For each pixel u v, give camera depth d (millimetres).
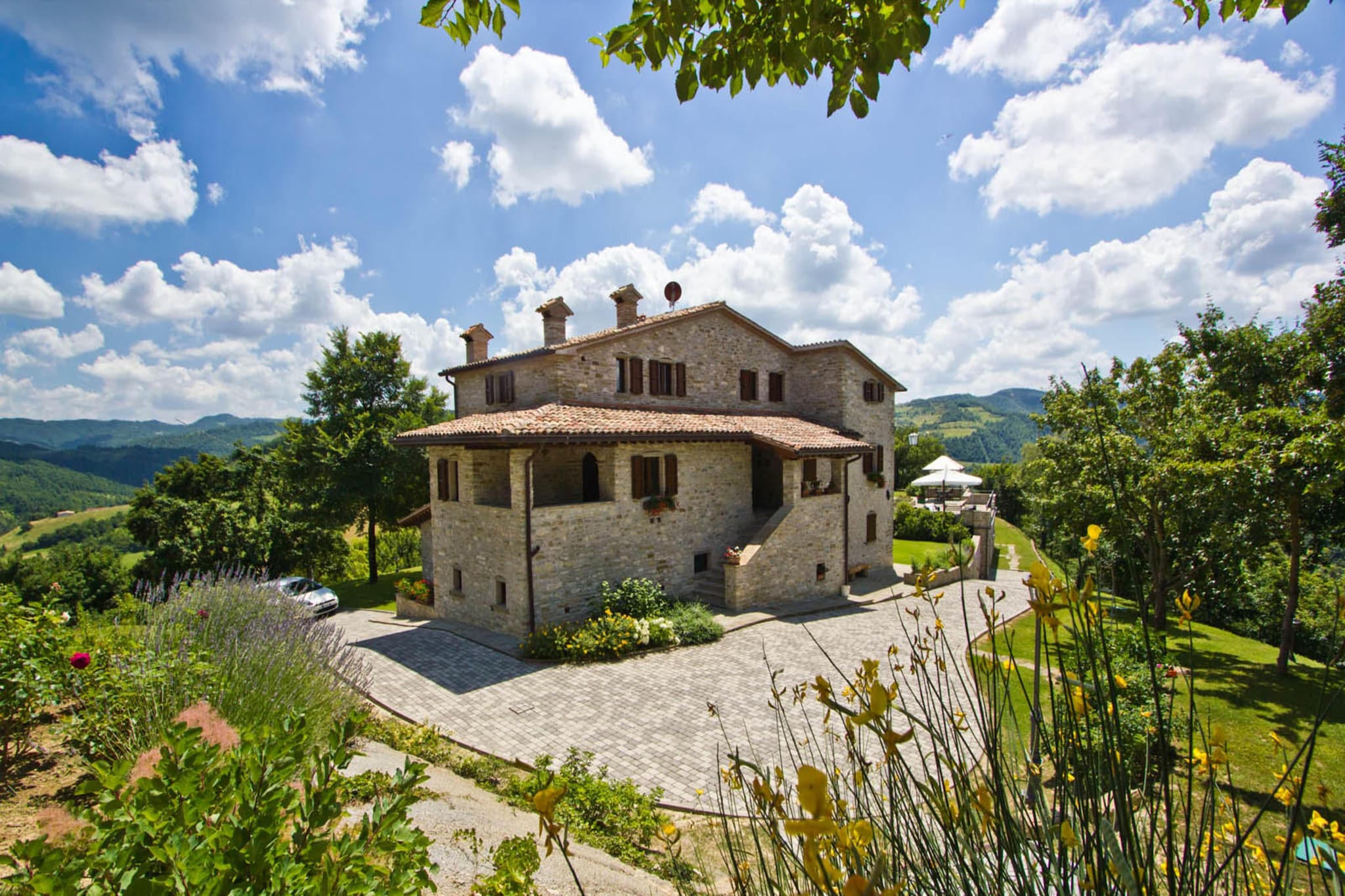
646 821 6668
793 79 3504
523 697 11477
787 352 24453
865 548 23656
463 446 16969
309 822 2721
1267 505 11984
